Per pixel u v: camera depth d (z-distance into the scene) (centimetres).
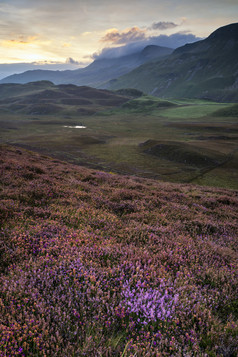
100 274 416
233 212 1369
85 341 283
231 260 582
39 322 296
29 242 519
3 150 2841
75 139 14450
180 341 301
